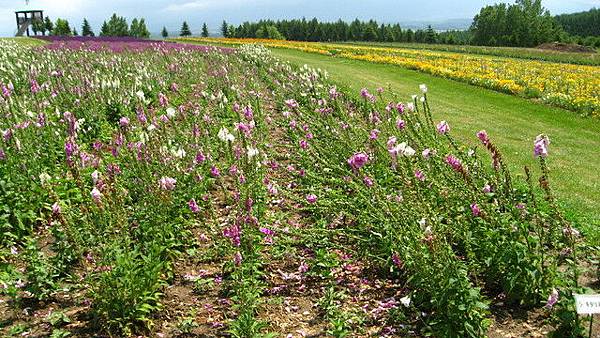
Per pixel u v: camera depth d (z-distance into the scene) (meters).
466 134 13.43
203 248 6.26
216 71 18.73
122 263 4.87
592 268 5.67
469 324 4.36
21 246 6.21
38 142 8.38
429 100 19.06
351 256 6.08
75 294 5.23
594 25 117.31
